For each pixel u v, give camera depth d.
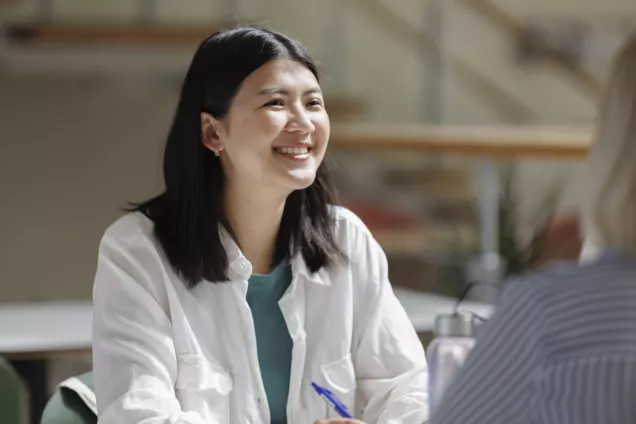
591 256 1.56
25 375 3.05
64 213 7.62
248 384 2.18
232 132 2.16
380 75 9.04
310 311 2.30
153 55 6.57
